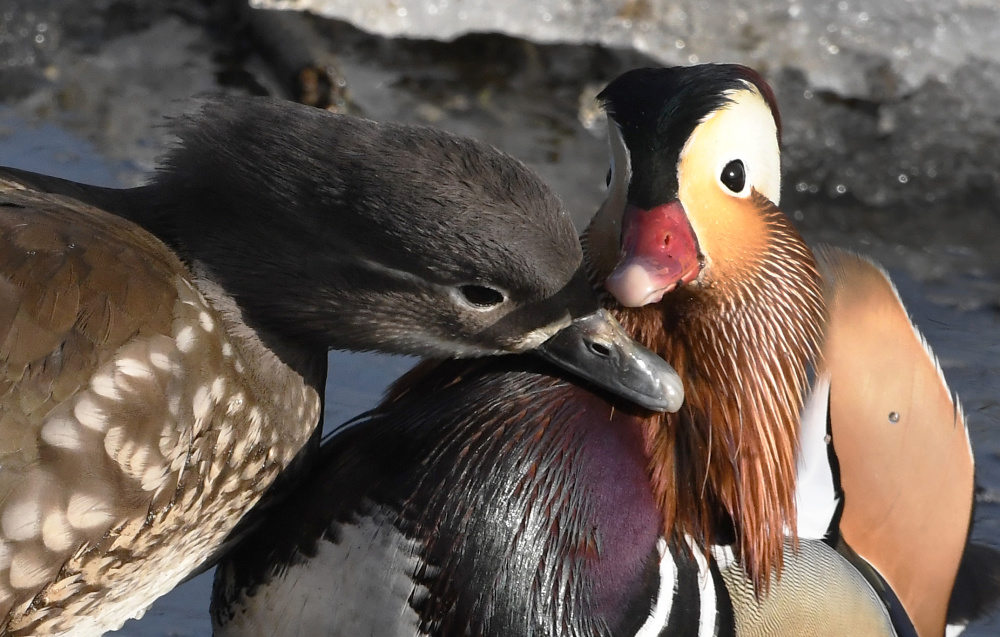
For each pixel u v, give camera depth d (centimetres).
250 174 565
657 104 538
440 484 548
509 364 577
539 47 1118
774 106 590
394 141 552
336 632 553
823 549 638
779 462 607
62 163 966
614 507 561
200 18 1134
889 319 697
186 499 562
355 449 572
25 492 515
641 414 580
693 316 582
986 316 917
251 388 575
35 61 1091
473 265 549
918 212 1043
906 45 1104
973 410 827
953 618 734
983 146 1084
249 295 577
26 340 521
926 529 691
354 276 565
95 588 555
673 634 575
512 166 554
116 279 546
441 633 544
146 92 1063
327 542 558
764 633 607
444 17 1116
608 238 566
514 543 546
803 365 612
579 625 551
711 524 602
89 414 525
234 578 596
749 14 1115
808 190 1058
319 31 1099
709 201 556
